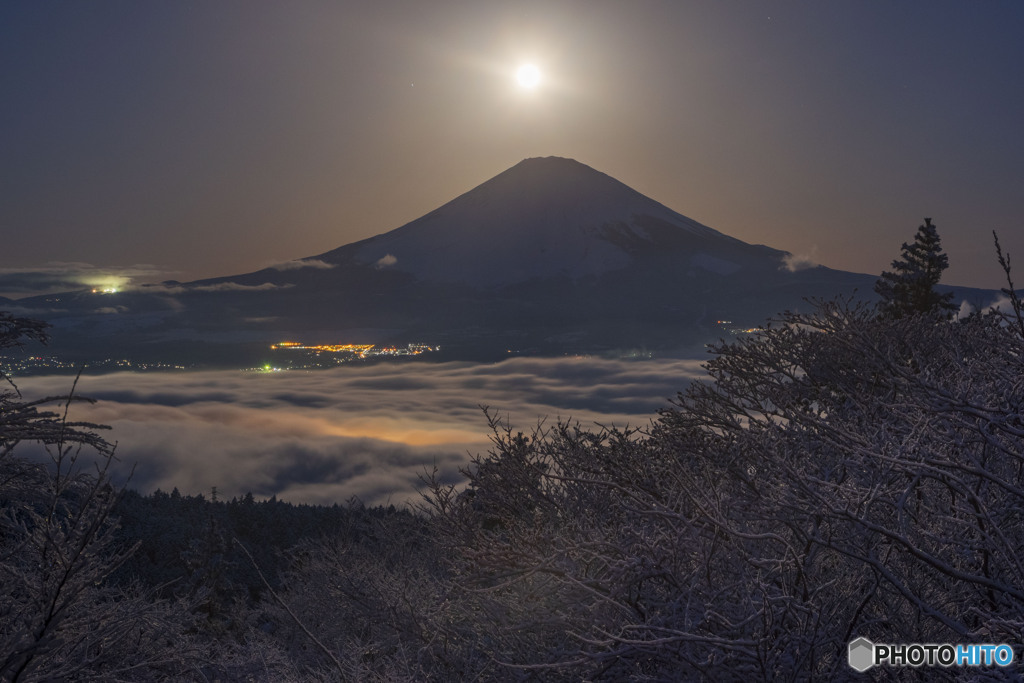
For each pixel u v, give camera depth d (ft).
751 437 13.34
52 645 12.14
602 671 11.43
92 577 12.53
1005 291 11.93
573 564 12.46
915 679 10.95
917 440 11.31
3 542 13.19
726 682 10.25
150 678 14.74
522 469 16.38
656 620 10.71
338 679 14.35
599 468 15.46
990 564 11.17
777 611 10.28
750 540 11.61
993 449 11.93
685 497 12.64
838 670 10.69
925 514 12.30
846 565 11.67
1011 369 11.85
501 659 13.06
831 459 13.20
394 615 16.71
